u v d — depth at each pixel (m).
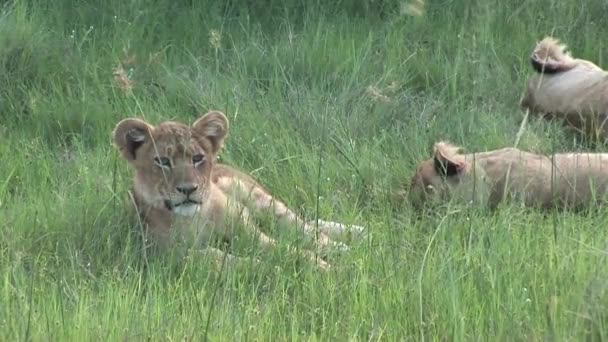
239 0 16.92
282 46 15.68
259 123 13.61
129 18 16.38
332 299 9.75
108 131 13.63
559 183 11.87
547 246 10.46
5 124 13.99
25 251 10.84
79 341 8.96
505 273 9.89
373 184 12.41
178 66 15.16
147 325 9.23
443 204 11.77
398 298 9.66
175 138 11.12
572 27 16.22
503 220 10.95
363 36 16.08
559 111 14.10
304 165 12.76
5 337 8.99
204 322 9.32
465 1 16.73
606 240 10.16
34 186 12.26
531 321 9.12
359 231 11.31
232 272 10.33
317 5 16.80
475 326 9.20
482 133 13.53
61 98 14.23
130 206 11.44
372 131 13.80
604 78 13.98
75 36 15.80
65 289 10.05
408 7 14.66
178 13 16.66
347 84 14.91
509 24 16.30
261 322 9.32
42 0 16.50
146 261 10.46
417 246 10.97
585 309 8.83
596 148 13.16
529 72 15.34
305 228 11.40
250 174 12.30
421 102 14.70
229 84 14.63
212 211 11.29
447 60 15.45
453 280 9.71
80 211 11.50
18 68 14.91
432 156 12.45
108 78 14.88
